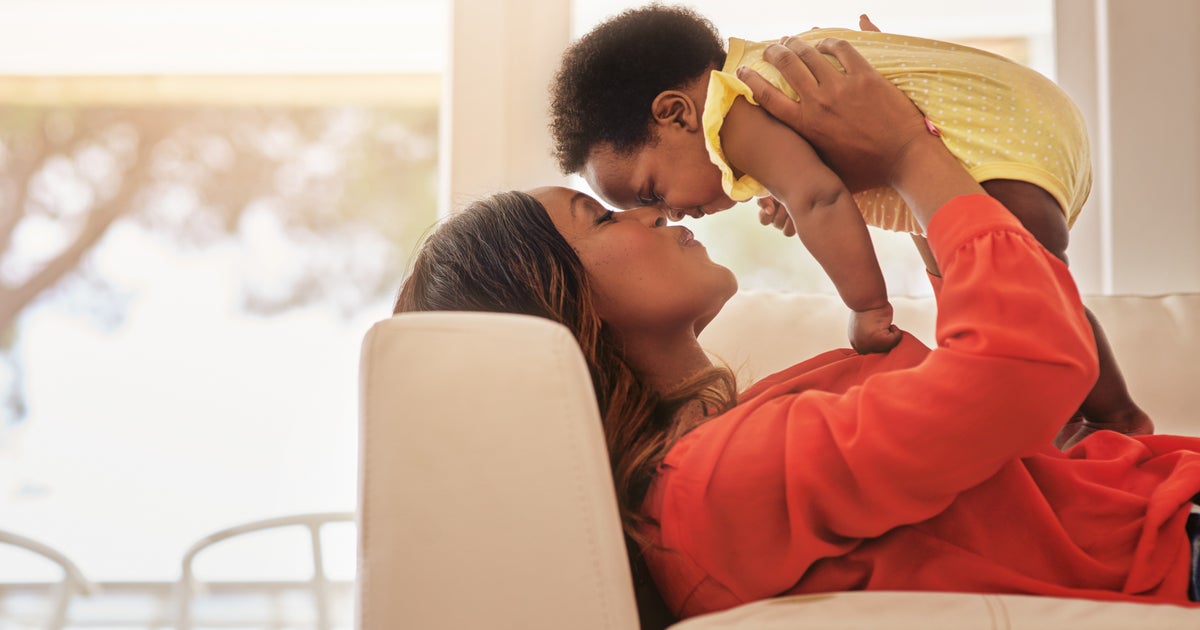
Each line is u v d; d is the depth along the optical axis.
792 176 0.96
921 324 1.43
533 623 0.73
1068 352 0.73
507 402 0.73
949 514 0.80
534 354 0.73
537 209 0.95
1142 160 1.95
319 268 4.19
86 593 1.92
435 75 3.05
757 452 0.79
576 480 0.73
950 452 0.73
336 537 3.21
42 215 4.14
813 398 0.81
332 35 2.54
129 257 4.16
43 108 4.11
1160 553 0.79
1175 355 1.39
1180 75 1.95
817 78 0.97
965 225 0.81
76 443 3.98
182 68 2.72
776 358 1.39
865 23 1.22
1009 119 0.96
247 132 4.16
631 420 0.91
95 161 4.14
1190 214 1.94
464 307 0.94
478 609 0.74
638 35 1.07
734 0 2.11
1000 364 0.72
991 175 0.94
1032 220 0.94
